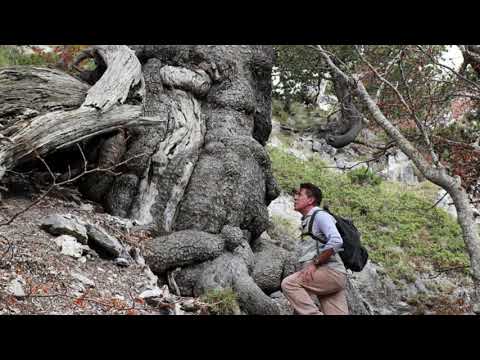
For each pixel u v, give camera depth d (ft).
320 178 47.19
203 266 20.24
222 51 25.68
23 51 35.42
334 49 43.32
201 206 21.90
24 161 17.76
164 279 19.97
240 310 18.65
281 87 56.59
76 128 18.84
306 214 17.19
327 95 64.18
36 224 17.20
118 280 16.85
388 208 45.70
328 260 16.37
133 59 22.74
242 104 25.26
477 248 16.92
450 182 18.06
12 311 12.66
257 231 23.67
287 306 20.88
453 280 37.40
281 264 21.61
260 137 28.04
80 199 21.49
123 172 22.03
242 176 22.72
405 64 29.81
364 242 39.06
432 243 41.32
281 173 44.86
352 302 22.20
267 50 27.04
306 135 55.06
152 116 22.79
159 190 22.00
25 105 19.44
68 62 26.11
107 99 20.03
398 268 36.40
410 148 19.25
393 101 27.84
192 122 23.91
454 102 26.99
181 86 24.50
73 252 16.43
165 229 21.48
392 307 33.14
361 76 24.93
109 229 19.45
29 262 14.71
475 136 29.45
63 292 14.34
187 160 22.62
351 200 45.01
